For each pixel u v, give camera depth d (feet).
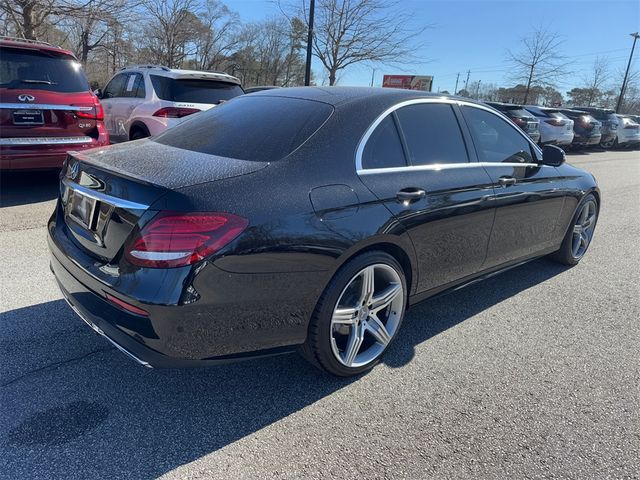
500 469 7.12
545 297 13.56
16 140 17.70
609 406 8.75
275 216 7.25
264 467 6.89
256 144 8.46
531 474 7.06
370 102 9.48
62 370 8.81
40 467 6.63
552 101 143.64
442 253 10.21
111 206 7.30
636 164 51.29
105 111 28.40
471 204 10.52
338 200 8.07
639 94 176.45
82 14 46.03
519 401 8.75
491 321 11.91
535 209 12.82
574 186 14.48
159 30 95.35
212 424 7.72
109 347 9.61
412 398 8.65
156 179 7.06
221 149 8.58
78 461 6.79
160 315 6.59
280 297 7.47
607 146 71.77
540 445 7.67
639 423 8.32
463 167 10.73
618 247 18.95
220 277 6.80
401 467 7.04
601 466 7.29
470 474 6.99
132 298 6.69
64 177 9.21
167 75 24.34
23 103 17.71
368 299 8.93
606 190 33.04
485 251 11.46
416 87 79.51
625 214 25.38
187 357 6.98
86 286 7.59
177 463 6.88
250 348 7.54
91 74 113.29
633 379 9.65
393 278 9.32
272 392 8.61
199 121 10.43
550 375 9.66
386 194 8.79
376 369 9.52
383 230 8.59
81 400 8.07
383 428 7.84
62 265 8.38
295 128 8.65
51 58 18.93
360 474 6.86
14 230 15.66
